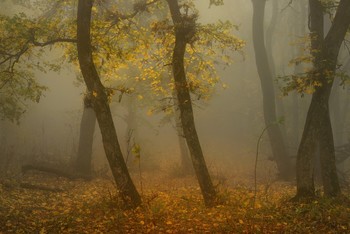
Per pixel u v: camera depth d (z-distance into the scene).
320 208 9.68
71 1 15.20
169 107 12.30
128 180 10.43
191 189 15.48
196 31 11.02
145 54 13.19
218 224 8.62
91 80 10.33
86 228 8.61
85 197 13.59
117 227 8.64
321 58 11.27
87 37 10.40
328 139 11.98
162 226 8.66
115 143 10.42
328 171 11.91
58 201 12.77
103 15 13.10
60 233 8.28
